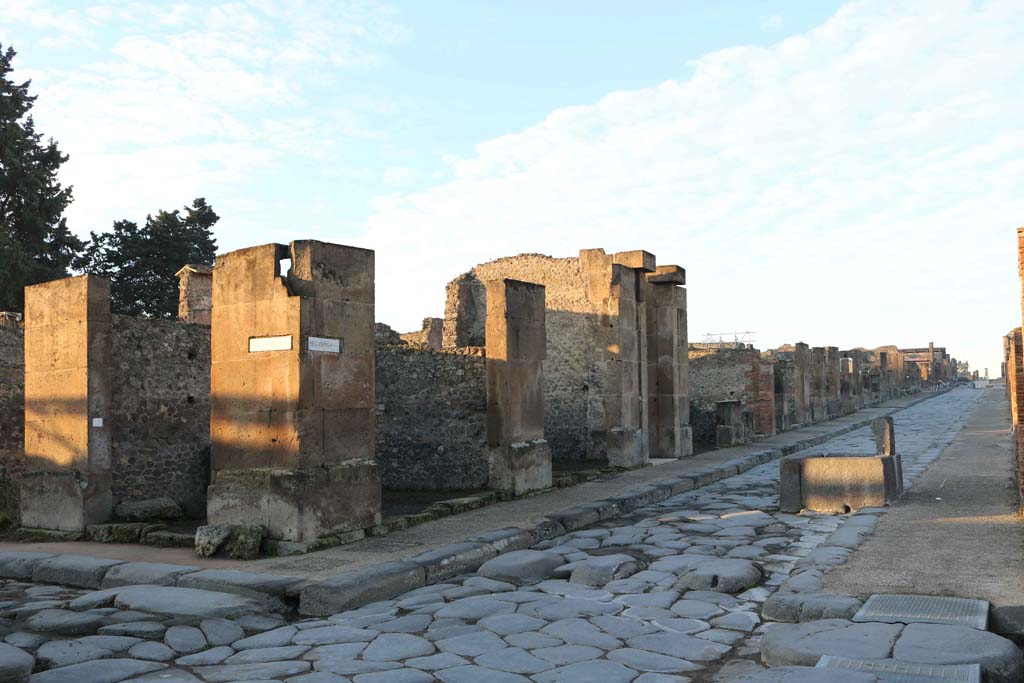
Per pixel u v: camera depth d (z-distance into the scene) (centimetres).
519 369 1205
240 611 600
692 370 2267
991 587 553
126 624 564
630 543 842
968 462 1393
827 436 2222
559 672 460
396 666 474
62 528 968
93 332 978
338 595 626
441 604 627
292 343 834
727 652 496
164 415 1083
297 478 810
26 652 479
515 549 840
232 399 873
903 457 1533
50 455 995
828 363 3162
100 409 980
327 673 462
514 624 560
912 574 600
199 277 2008
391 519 933
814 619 530
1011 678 412
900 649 436
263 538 816
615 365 1540
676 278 1741
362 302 909
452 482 1286
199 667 486
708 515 998
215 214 3781
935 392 5559
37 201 2734
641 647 507
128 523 942
